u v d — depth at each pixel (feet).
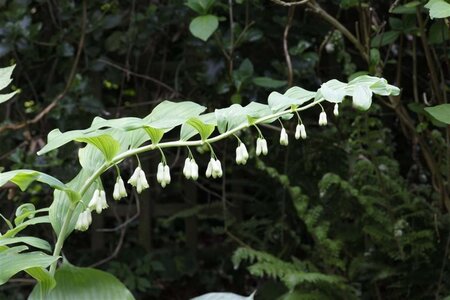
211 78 11.25
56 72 12.34
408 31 9.18
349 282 10.29
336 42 10.46
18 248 5.55
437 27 8.64
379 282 10.53
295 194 10.14
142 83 12.35
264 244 11.56
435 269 9.74
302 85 11.49
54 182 5.52
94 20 11.96
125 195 5.69
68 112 11.81
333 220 10.56
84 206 5.81
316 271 10.24
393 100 9.61
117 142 5.53
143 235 12.59
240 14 11.37
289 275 9.27
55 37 12.05
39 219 5.98
